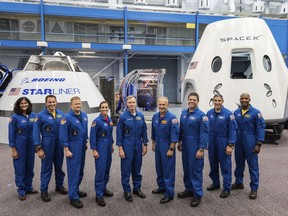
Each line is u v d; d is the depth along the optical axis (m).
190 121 2.97
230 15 13.98
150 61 17.16
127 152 3.10
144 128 3.19
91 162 4.54
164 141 3.04
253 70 5.68
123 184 3.14
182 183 3.63
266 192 3.28
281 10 17.25
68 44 12.55
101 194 3.01
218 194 3.27
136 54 16.66
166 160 3.02
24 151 3.15
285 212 2.76
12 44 11.83
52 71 6.04
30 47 12.55
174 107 14.35
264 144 5.87
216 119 3.21
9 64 14.02
